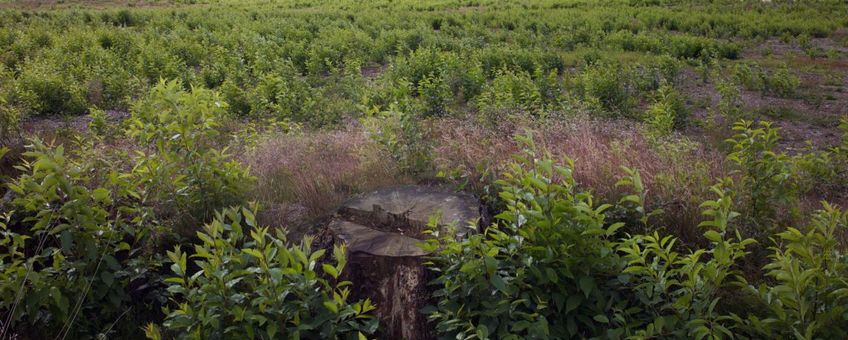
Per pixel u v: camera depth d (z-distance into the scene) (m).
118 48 16.61
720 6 26.47
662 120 8.05
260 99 10.66
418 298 3.56
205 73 13.33
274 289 3.20
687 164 5.03
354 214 4.21
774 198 4.05
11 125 6.39
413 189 4.53
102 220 3.88
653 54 17.20
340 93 11.98
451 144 5.41
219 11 27.11
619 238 4.09
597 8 26.89
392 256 3.61
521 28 21.28
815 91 11.73
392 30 19.78
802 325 2.86
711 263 3.11
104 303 3.80
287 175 5.37
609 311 3.42
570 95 10.45
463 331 3.31
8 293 3.54
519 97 9.97
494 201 4.44
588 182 4.62
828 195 5.20
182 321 3.21
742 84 12.55
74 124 9.41
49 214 3.72
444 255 3.44
